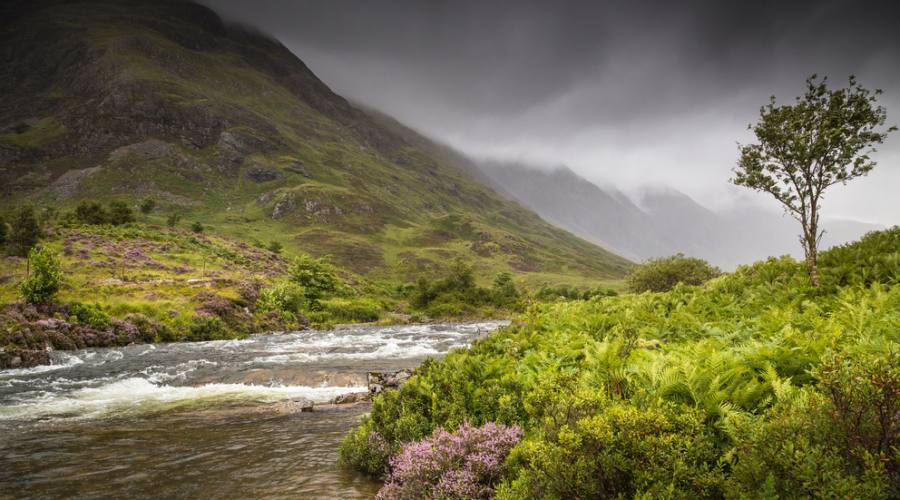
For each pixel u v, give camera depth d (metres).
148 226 102.62
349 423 12.77
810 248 17.27
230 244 107.69
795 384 7.16
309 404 15.30
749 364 7.79
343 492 7.75
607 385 7.57
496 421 7.90
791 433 4.20
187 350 32.66
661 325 14.84
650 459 4.62
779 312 13.15
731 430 4.77
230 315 48.44
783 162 17.62
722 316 16.08
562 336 13.83
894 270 15.65
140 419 13.92
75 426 13.06
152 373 22.92
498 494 5.51
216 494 7.92
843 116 16.64
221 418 13.90
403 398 9.66
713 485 4.32
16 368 24.88
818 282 16.75
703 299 18.70
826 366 4.64
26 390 19.17
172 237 92.81
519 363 11.68
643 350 9.66
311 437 11.43
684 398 6.57
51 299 37.69
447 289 90.25
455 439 7.14
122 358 28.38
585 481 4.84
